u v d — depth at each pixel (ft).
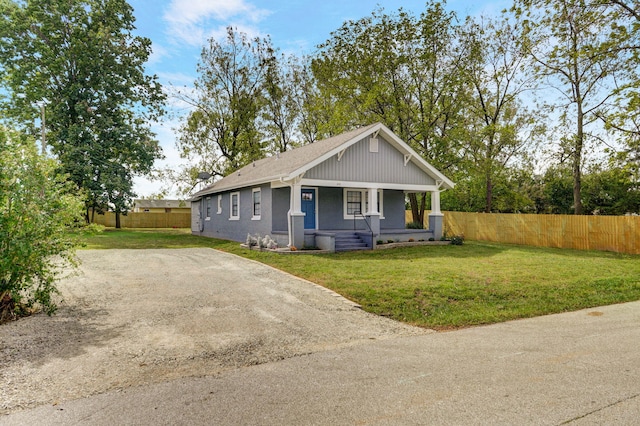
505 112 87.40
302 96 112.98
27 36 85.35
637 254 51.52
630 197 92.84
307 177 50.96
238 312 22.41
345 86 83.20
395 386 12.86
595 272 36.68
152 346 16.84
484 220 75.51
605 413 10.95
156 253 49.19
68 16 88.43
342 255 46.16
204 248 56.18
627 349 16.85
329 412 11.06
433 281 30.48
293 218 49.44
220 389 12.67
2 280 21.26
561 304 26.32
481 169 77.30
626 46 49.96
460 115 81.66
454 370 14.32
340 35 82.43
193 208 96.53
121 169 93.15
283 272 35.12
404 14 76.59
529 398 11.92
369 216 54.90
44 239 22.21
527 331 20.03
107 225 132.16
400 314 23.26
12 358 15.31
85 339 17.65
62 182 26.48
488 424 10.35
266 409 11.25
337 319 21.68
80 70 89.45
